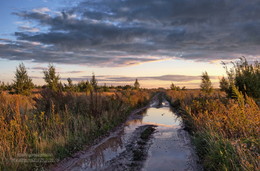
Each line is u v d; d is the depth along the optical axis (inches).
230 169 134.2
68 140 230.2
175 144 244.7
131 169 173.6
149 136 289.6
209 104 337.4
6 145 178.5
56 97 327.0
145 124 386.6
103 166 181.2
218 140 172.9
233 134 187.3
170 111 605.3
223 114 247.4
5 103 266.2
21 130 217.8
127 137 284.5
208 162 162.7
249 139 146.9
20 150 187.2
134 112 559.8
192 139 254.4
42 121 251.6
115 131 322.3
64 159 196.7
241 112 202.8
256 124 174.6
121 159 198.4
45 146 203.0
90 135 272.2
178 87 1678.2
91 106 360.8
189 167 173.0
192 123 313.3
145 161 191.8
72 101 348.8
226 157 142.6
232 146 149.3
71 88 771.4
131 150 226.5
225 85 374.0
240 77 344.2
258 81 321.4
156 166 178.5
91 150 226.7
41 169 170.4
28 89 618.8
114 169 174.4
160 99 1214.3
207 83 760.3
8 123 221.9
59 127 251.1
